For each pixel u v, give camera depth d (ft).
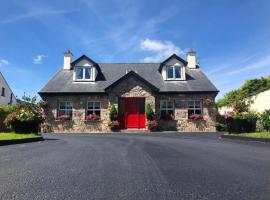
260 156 24.06
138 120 78.69
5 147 31.63
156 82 83.46
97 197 12.01
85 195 12.29
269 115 49.60
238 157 23.50
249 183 14.48
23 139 39.14
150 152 27.12
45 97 80.48
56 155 24.43
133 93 78.33
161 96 80.59
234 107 59.98
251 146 32.53
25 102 51.06
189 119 79.36
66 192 12.73
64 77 86.07
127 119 78.74
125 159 22.40
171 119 79.30
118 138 48.34
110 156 24.08
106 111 79.82
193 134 60.03
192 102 80.48
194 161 21.49
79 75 84.74
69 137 51.96
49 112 79.66
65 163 20.24
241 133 48.83
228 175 16.43
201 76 85.87
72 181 14.82
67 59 90.74
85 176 16.02
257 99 67.26
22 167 18.63
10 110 61.72
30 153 25.80
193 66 89.92
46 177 15.71
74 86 82.02
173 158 23.04
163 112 80.48
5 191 12.87
